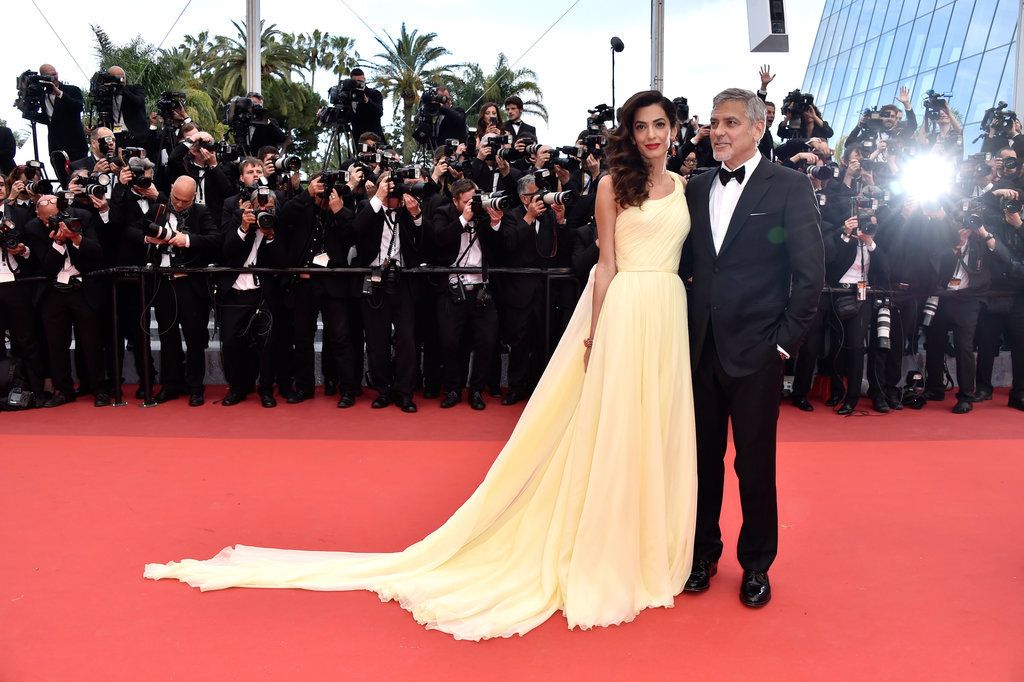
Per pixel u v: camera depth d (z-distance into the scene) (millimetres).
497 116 7422
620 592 2879
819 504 4156
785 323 2898
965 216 6441
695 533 3141
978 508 4098
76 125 7883
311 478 4547
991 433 5820
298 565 3225
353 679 2467
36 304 6371
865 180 6668
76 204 6387
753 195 2924
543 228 6469
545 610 2893
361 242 6316
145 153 6215
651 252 2996
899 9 28203
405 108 28594
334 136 7957
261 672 2504
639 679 2479
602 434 2941
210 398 6766
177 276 6387
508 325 6512
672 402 3008
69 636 2721
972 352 6574
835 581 3215
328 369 6910
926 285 6488
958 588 3150
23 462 4828
